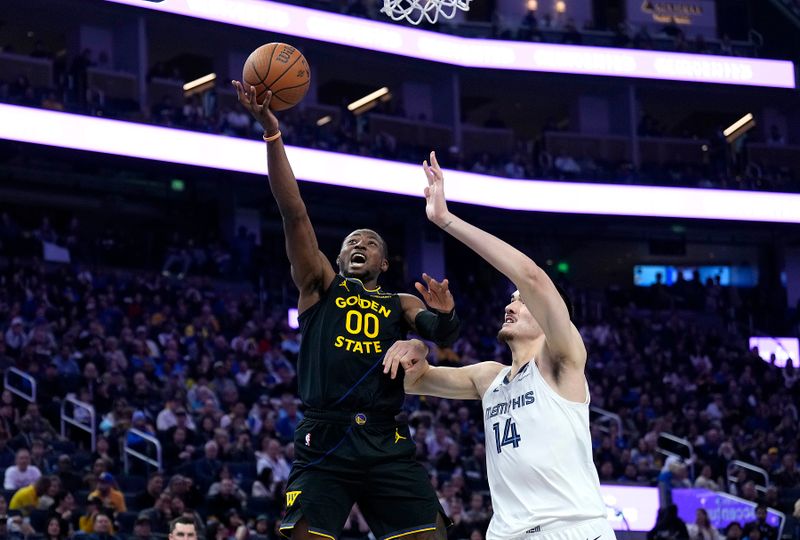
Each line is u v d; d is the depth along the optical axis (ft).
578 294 91.25
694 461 59.77
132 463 47.03
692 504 49.73
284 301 77.82
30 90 70.54
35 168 80.53
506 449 16.20
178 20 81.71
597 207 90.94
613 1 103.04
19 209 80.79
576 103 100.99
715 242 102.63
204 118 77.61
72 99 74.69
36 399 51.13
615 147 97.91
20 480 41.45
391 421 16.53
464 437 56.90
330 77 95.09
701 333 88.74
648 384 74.38
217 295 71.67
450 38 92.27
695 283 97.60
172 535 22.86
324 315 16.66
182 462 46.70
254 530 41.39
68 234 77.36
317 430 16.26
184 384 55.57
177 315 65.21
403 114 92.79
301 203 16.39
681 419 68.13
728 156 100.42
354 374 16.31
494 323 81.66
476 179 87.66
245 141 78.07
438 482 49.34
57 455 45.57
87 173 82.69
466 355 73.05
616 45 96.43
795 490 58.03
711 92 101.14
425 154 87.61
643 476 54.80
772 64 99.96
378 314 16.71
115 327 61.21
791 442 67.00
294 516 16.20
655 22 103.65
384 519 16.51
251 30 83.10
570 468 15.74
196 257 76.74
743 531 48.60
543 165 92.02
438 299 16.15
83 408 50.06
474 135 95.76
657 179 92.79
